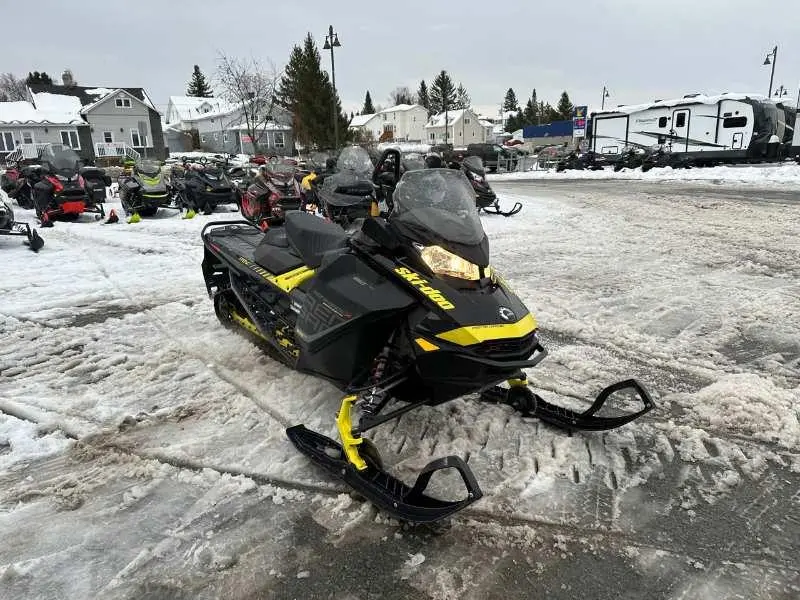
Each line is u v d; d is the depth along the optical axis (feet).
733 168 66.49
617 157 84.89
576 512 8.19
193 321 16.39
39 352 14.15
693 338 14.74
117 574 7.11
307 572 7.15
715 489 8.68
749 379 12.09
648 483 8.85
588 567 7.19
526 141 214.28
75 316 16.99
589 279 20.79
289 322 12.00
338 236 11.47
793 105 74.95
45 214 34.53
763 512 8.16
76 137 137.08
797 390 11.61
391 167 11.16
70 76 156.04
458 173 10.02
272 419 10.79
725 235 28.94
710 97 72.54
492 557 7.37
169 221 37.11
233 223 16.69
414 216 9.19
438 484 8.84
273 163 33.71
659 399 11.50
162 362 13.47
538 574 7.08
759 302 17.52
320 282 9.94
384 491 7.99
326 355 9.68
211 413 11.05
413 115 257.34
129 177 40.34
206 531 7.86
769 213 35.99
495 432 10.28
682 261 23.44
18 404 11.39
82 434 10.31
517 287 19.76
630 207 41.29
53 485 8.88
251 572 7.14
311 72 146.82
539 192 56.29
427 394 9.07
